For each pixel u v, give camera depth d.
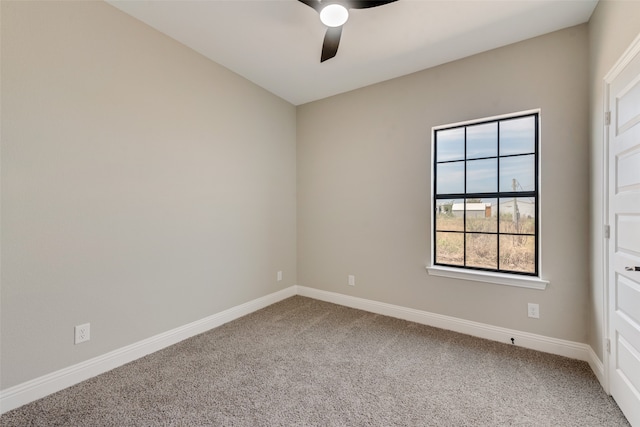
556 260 2.30
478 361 2.21
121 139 2.13
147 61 2.29
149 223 2.32
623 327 1.62
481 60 2.60
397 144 3.09
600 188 1.92
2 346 1.63
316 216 3.73
